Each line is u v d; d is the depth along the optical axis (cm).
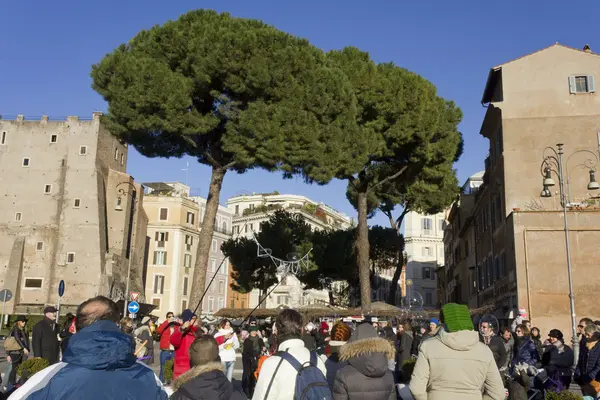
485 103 3609
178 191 8456
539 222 2678
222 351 1398
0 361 2253
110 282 5938
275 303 7531
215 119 2189
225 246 4466
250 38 2122
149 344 1689
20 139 6228
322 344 1358
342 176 2519
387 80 2730
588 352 898
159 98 2088
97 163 6169
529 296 2592
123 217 6353
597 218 2628
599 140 3017
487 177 3781
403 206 4016
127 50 2378
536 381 1052
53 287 5862
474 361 482
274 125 2112
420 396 486
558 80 3131
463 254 5141
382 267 5103
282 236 4366
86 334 314
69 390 295
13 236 6003
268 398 457
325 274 4512
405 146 2895
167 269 7394
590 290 2562
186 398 408
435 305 8350
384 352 502
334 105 2280
